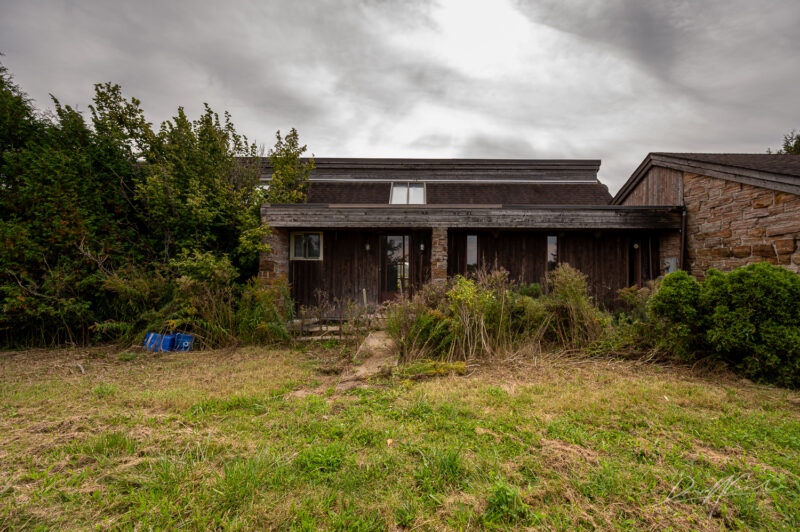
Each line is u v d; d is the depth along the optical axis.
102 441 2.49
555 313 5.81
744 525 1.68
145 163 9.02
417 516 1.75
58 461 2.28
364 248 9.52
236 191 9.83
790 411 3.20
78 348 6.33
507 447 2.47
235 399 3.47
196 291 6.88
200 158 9.12
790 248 5.79
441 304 6.13
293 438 2.63
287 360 5.41
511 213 8.48
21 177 6.73
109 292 6.86
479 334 5.36
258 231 8.27
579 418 2.98
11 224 6.43
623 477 2.06
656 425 2.85
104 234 7.34
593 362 4.93
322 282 9.45
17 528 1.64
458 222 8.51
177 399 3.50
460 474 2.12
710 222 7.54
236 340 6.51
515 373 4.46
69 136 7.83
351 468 2.19
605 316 6.02
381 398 3.56
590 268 9.20
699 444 2.55
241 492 1.88
